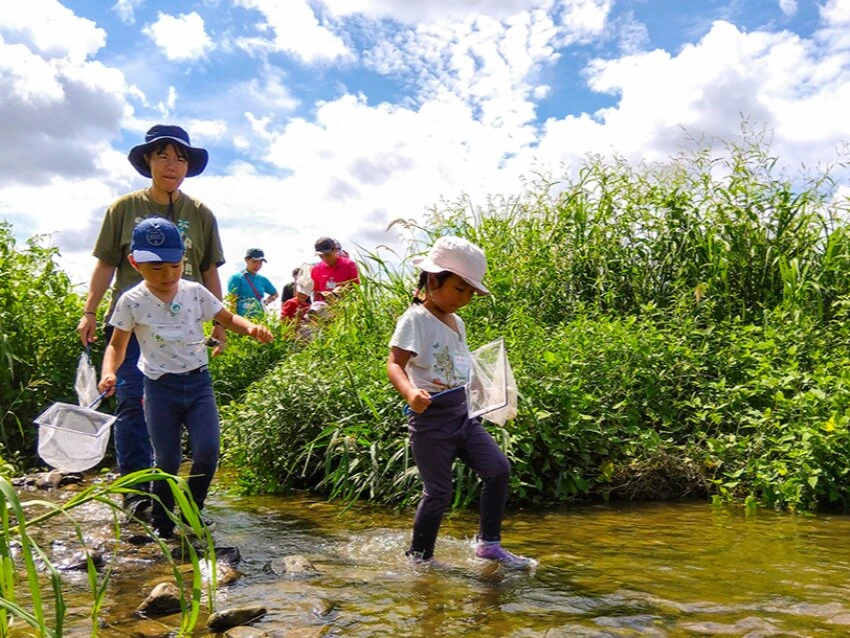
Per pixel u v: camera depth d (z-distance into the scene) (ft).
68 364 24.44
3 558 6.24
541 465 16.84
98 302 15.66
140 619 9.18
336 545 12.83
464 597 9.85
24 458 21.45
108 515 14.92
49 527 13.85
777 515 14.85
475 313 23.27
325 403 18.44
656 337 20.30
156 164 15.51
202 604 9.70
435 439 11.57
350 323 24.47
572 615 9.07
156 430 13.32
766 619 8.75
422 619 9.04
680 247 24.85
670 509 15.47
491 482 11.60
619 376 19.21
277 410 18.53
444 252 11.84
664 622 8.73
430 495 11.57
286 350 29.60
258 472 18.39
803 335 20.95
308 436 18.45
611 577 10.62
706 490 16.75
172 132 15.57
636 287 24.47
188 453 23.68
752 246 24.50
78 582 10.68
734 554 11.83
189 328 13.60
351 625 8.87
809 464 15.92
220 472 21.08
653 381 19.15
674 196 25.13
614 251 25.20
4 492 6.16
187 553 12.14
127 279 15.43
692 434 18.30
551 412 16.98
